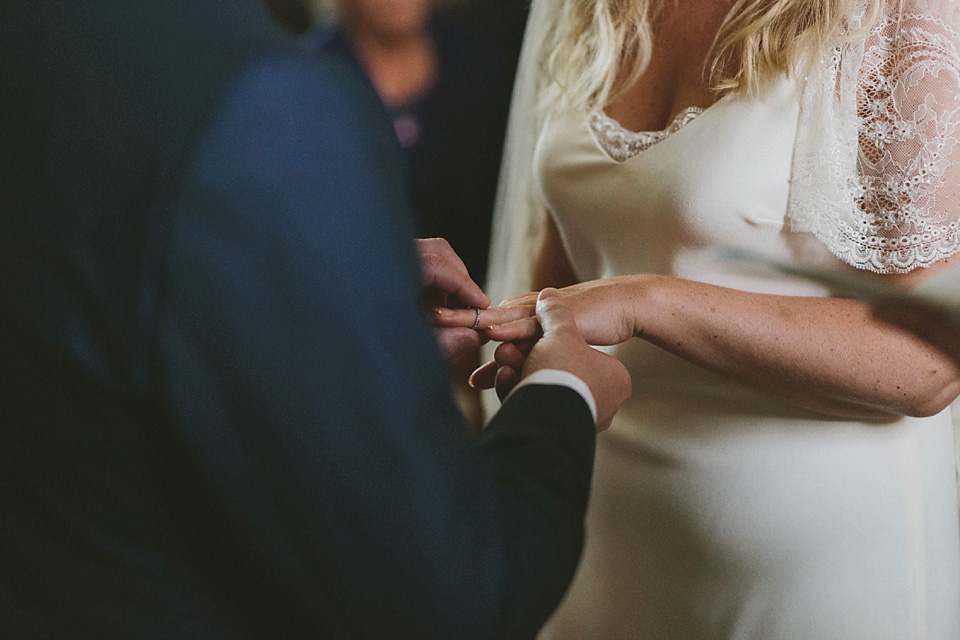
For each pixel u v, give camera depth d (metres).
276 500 0.55
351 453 0.54
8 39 0.61
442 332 1.04
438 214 2.49
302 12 3.06
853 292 1.15
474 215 2.50
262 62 0.54
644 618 1.34
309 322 0.53
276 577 0.57
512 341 1.00
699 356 1.12
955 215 1.03
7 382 0.59
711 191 1.13
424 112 2.48
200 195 0.52
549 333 0.88
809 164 1.09
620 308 1.07
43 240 0.56
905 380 1.11
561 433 0.71
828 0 1.04
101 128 0.55
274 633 0.63
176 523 0.60
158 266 0.52
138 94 0.55
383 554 0.55
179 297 0.53
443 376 0.59
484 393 1.56
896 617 1.24
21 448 0.60
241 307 0.53
